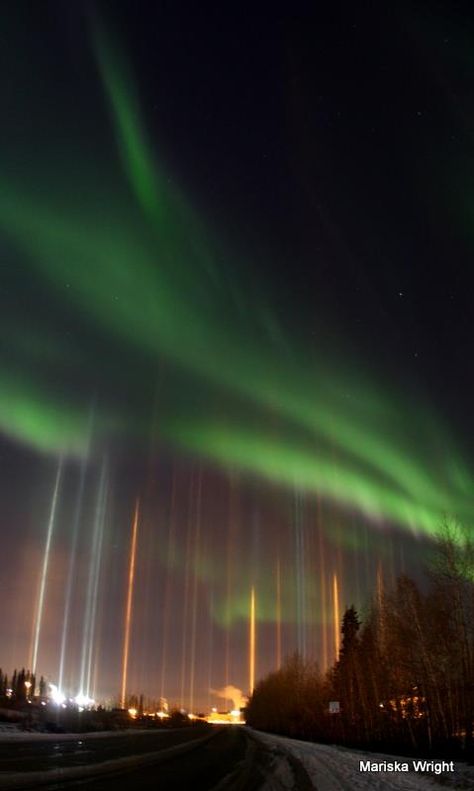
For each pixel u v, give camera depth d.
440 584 40.72
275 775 29.91
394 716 53.81
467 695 38.69
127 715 155.88
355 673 70.50
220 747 53.94
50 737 59.31
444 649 41.00
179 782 23.42
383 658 53.50
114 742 54.78
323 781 27.77
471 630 39.56
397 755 43.94
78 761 30.81
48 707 114.00
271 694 150.00
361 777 29.56
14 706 100.25
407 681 47.81
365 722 62.84
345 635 84.75
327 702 86.81
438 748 40.84
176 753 42.47
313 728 97.56
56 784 20.45
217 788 22.17
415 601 43.69
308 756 45.12
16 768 25.30
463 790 23.33
